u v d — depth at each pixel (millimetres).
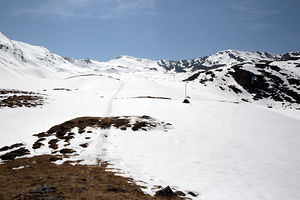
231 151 22453
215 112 38594
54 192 10500
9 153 20375
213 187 14992
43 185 11266
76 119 33406
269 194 14414
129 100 53719
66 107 48281
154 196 12047
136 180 14797
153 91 89250
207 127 30875
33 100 50000
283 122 33969
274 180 16609
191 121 33875
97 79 119375
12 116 35594
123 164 18547
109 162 18859
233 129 30000
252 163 19672
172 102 47438
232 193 14227
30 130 29266
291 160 20516
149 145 23547
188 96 94375
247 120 34281
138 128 28953
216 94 122250
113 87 100438
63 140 24672
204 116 36469
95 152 21312
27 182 12523
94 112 43188
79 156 20234
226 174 17375
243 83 134750
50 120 35656
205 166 18781
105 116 38938
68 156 20125
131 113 39906
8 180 12945
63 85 102312
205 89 129875
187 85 140375
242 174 17484
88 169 16453
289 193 14688
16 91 60531
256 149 23125
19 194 10008
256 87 130875
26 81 98938
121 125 30094
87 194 10688
